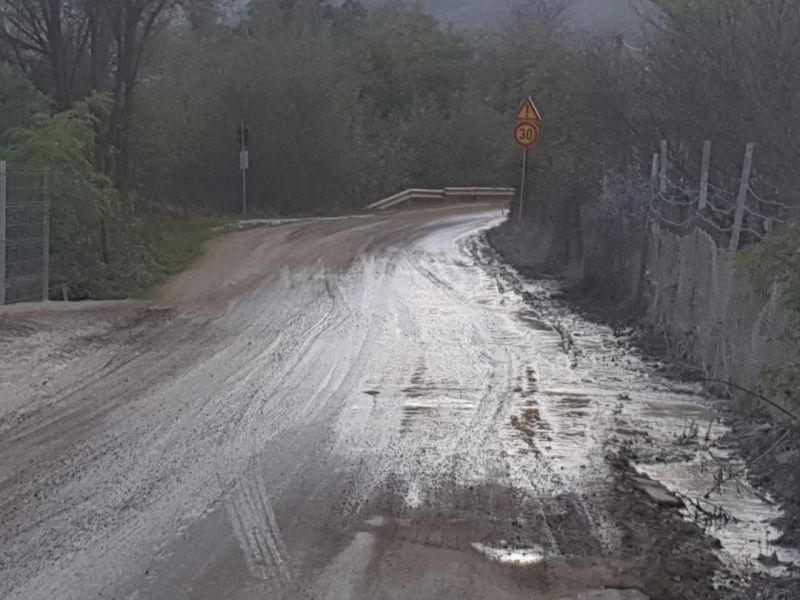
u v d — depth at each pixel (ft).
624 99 67.05
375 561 20.68
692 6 56.18
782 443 27.76
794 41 44.62
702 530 23.15
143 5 99.19
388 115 194.49
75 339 44.55
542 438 30.37
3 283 52.19
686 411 34.19
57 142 60.59
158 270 69.67
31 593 18.70
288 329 48.52
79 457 27.12
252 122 139.13
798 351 28.96
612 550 21.57
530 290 64.85
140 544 21.18
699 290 41.81
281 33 154.40
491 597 19.13
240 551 20.99
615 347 46.01
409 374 38.93
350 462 27.43
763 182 45.14
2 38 97.71
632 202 57.47
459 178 180.86
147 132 114.73
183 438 29.25
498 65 199.41
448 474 26.63
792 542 22.48
